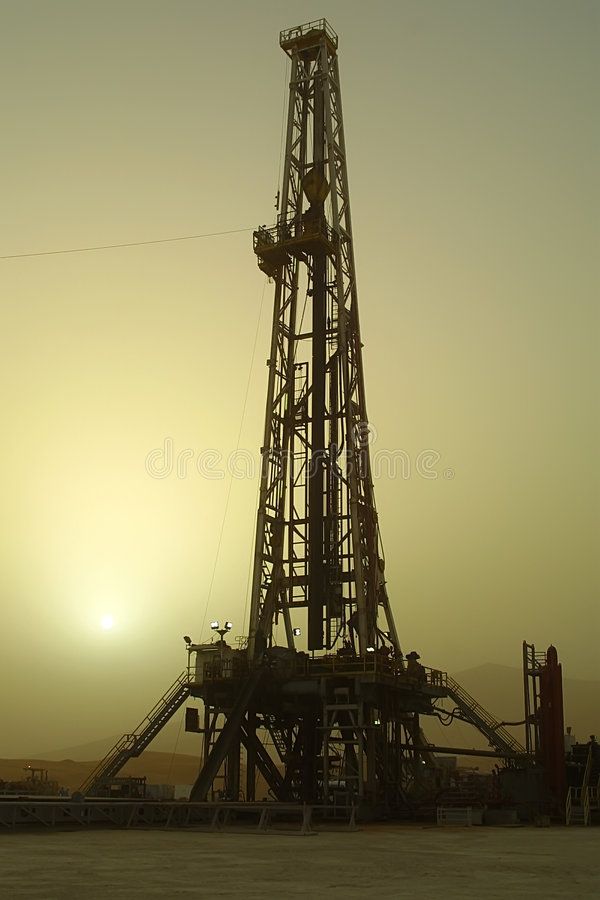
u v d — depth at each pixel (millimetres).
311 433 52469
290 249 53312
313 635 48219
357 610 46531
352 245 55719
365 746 44375
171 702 47094
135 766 141250
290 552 50469
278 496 51125
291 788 47688
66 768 129875
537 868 18781
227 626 47438
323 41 57562
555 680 46719
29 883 15125
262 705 47281
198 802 33812
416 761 49781
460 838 29109
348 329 53781
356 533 47781
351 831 32469
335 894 13922
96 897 13320
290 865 18703
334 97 58031
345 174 56844
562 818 42625
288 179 55531
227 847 23531
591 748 48719
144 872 16953
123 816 32312
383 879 16281
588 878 16875
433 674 50625
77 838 26141
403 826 37469
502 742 49875
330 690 44875
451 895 13977
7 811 28812
